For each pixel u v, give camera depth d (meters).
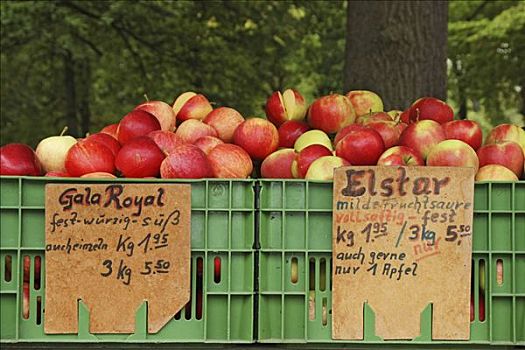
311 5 12.85
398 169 2.32
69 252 2.29
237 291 2.31
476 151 2.87
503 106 16.52
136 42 13.30
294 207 2.33
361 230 2.31
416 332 2.30
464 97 15.80
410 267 2.30
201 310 2.39
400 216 2.31
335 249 2.31
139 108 3.11
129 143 2.64
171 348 2.32
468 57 14.91
